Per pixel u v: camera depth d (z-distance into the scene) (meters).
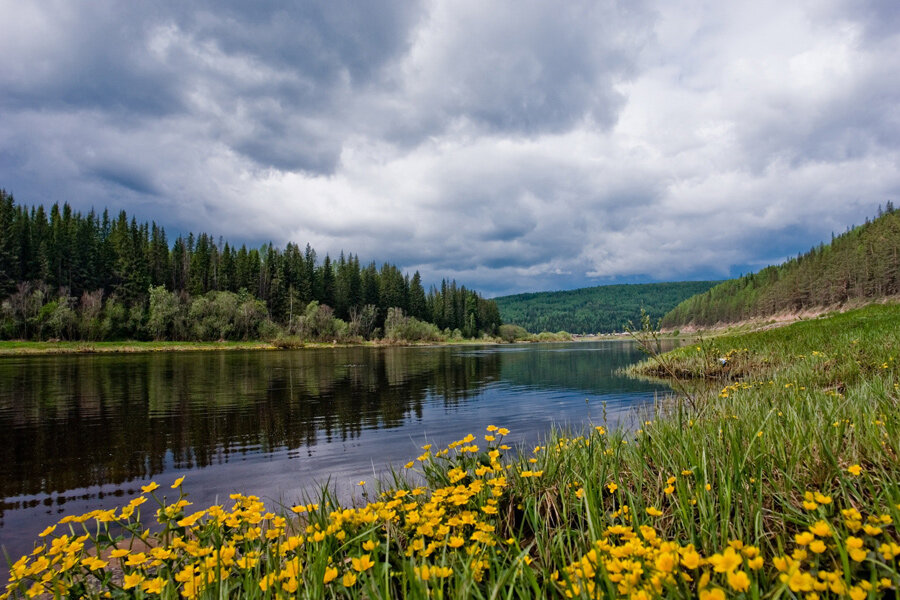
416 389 17.83
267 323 67.88
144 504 5.83
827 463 2.77
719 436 3.78
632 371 22.22
